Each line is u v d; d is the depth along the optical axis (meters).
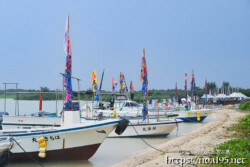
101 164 10.01
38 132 9.65
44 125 14.09
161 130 15.82
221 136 13.45
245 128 16.03
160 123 15.77
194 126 23.39
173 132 19.09
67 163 10.15
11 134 9.46
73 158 10.20
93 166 9.73
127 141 14.84
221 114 36.41
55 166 9.81
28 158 9.88
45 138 9.73
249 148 9.29
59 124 13.95
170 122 15.97
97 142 10.16
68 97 10.61
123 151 12.27
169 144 12.98
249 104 41.41
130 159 10.32
